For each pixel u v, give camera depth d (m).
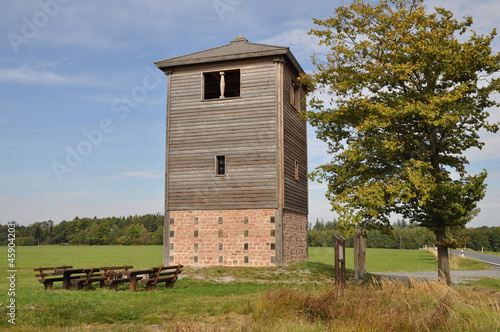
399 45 20.05
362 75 20.23
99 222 128.50
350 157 19.72
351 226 19.23
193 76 25.52
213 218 24.00
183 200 24.62
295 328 8.84
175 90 25.69
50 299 12.09
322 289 12.12
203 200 24.28
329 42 21.31
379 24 21.00
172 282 17.06
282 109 24.02
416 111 17.86
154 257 50.03
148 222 134.00
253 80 24.47
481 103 19.48
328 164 21.56
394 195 18.23
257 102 24.22
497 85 18.56
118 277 18.42
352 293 11.03
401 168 19.58
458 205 17.92
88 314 10.76
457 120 17.55
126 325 9.86
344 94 21.22
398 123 19.80
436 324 9.14
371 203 18.27
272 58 24.30
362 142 19.97
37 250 72.44
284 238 23.53
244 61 24.75
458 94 17.50
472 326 9.23
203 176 24.47
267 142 23.80
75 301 11.94
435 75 19.30
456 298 11.66
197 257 23.95
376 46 20.62
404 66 18.53
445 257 19.22
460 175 20.67
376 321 8.79
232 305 11.89
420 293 12.84
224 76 25.89
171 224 24.62
